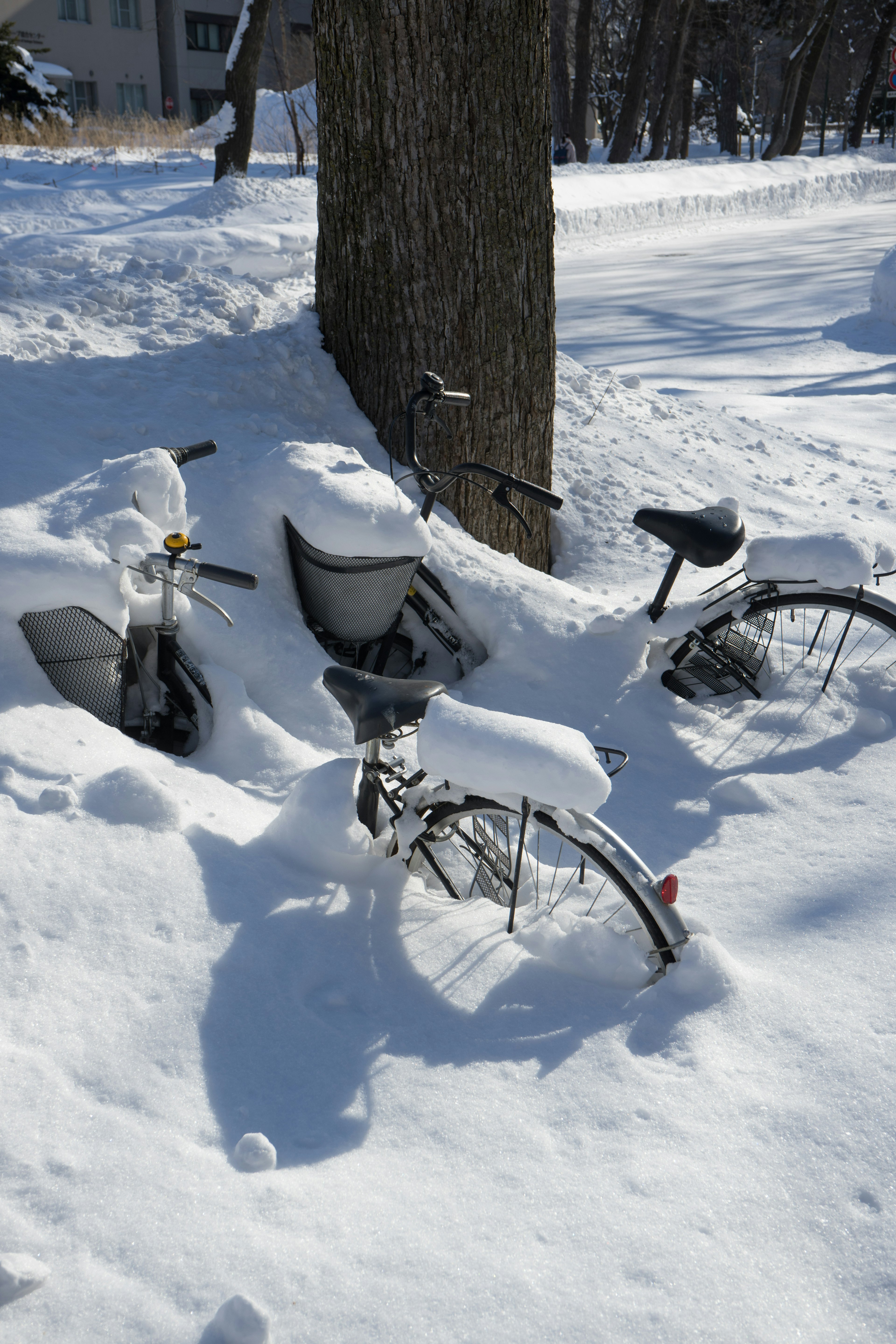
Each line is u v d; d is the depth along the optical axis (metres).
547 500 3.38
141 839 2.38
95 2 36.00
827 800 3.02
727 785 3.09
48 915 2.15
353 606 3.46
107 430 3.81
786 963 2.31
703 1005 2.13
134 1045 1.93
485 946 2.33
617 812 3.03
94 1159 1.69
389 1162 1.76
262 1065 1.94
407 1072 1.96
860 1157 1.77
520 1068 1.98
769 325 11.93
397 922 2.38
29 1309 1.46
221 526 3.58
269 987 2.11
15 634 2.86
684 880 2.71
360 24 3.89
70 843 2.32
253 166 22.00
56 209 14.93
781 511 5.25
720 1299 1.53
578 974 2.25
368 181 4.13
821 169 30.77
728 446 6.07
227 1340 1.41
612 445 5.50
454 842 2.67
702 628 3.57
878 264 13.98
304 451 3.60
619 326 12.15
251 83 15.63
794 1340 1.47
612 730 3.43
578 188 22.16
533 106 4.01
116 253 10.68
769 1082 1.94
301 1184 1.69
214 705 3.15
